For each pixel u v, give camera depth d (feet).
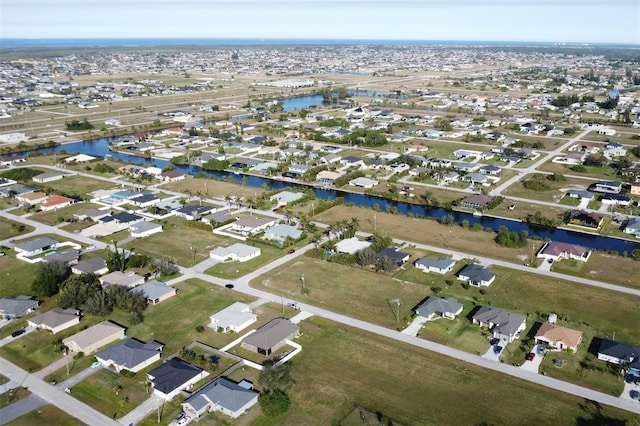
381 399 244.01
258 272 381.60
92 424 229.25
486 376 259.60
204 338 297.33
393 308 326.85
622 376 256.93
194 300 341.41
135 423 229.66
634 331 299.17
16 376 264.52
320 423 228.63
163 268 374.02
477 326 305.94
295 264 394.11
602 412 232.94
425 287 355.77
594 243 440.04
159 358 277.85
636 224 456.86
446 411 235.20
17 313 322.96
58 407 240.53
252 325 310.45
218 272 382.22
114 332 296.10
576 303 330.75
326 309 328.49
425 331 301.22
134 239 447.01
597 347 284.20
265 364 270.87
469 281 360.89
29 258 408.46
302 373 264.31
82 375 264.52
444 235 448.65
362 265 389.39
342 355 279.49
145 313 325.83
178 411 236.84
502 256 404.16
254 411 236.84
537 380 255.91
